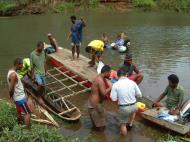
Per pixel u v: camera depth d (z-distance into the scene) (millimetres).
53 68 14820
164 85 12406
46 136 8039
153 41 20281
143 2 35781
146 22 27844
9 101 11141
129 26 25844
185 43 19625
